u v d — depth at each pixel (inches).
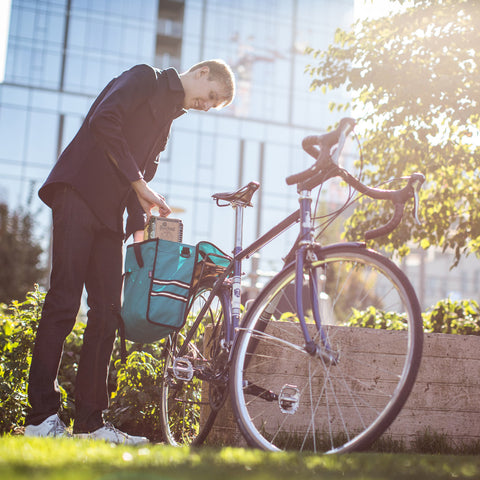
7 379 141.3
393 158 199.5
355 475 67.5
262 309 97.3
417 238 202.1
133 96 118.1
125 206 124.9
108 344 120.5
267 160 1097.4
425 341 124.5
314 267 94.1
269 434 116.3
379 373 117.8
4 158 1007.0
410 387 81.0
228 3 1117.1
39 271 735.1
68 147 121.0
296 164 1107.3
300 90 1123.3
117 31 1067.9
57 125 1031.0
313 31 1142.3
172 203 1052.5
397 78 181.6
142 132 121.1
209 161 1077.1
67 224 115.8
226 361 109.0
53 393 113.3
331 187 680.4
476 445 120.8
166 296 116.0
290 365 116.0
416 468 72.4
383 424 82.4
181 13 1098.1
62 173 116.9
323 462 74.4
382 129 191.3
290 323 116.4
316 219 100.0
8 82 1023.6
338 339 116.8
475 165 187.3
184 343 120.7
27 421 112.4
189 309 119.7
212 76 124.4
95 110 119.0
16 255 725.9
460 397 123.8
